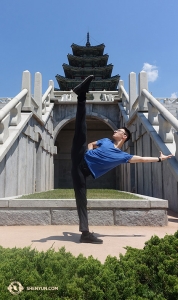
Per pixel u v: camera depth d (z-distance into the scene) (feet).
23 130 40.24
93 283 8.52
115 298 8.04
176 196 28.91
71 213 22.91
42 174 53.57
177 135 29.68
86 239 16.39
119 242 16.62
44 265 9.50
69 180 90.84
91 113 71.51
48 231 20.20
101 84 125.29
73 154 16.90
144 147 43.47
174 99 58.39
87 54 132.77
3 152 31.63
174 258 10.12
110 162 16.33
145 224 22.43
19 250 11.30
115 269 9.37
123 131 17.69
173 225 22.81
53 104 67.92
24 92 41.91
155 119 40.34
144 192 44.39
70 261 10.20
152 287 9.07
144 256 10.18
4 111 32.89
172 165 29.40
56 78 123.24
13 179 35.86
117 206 22.61
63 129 92.32
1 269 9.05
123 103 65.77
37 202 22.97
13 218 22.85
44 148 55.31
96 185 90.07
